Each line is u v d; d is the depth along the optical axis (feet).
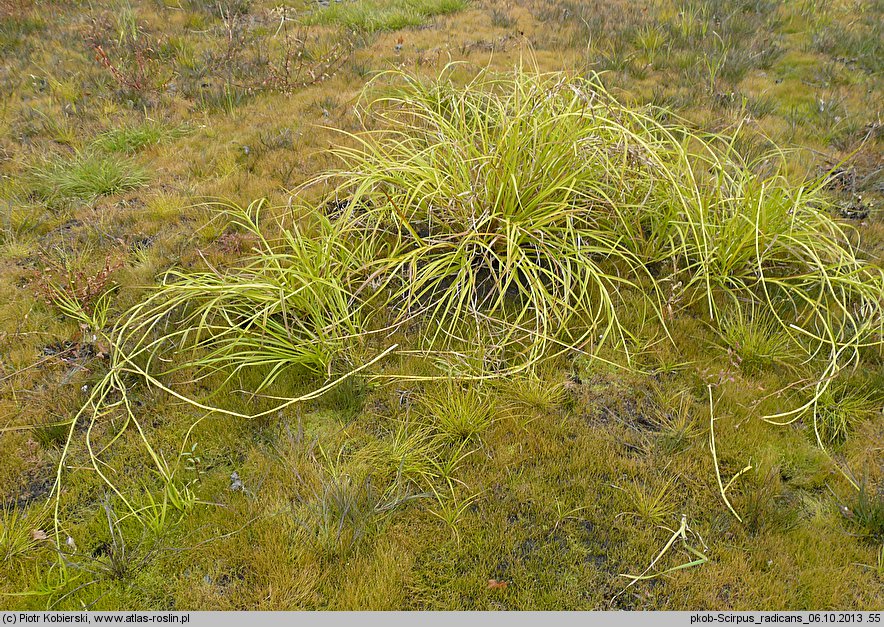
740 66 23.52
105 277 13.21
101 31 25.96
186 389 11.27
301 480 9.68
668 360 11.80
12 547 8.74
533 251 13.76
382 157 14.96
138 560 8.70
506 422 10.61
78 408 10.88
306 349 11.55
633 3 30.94
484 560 8.71
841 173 16.89
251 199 16.46
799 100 21.40
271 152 18.70
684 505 9.46
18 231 15.44
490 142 14.35
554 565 8.68
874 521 9.00
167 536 9.00
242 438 10.47
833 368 10.73
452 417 10.39
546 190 13.10
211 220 15.15
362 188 12.76
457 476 9.84
